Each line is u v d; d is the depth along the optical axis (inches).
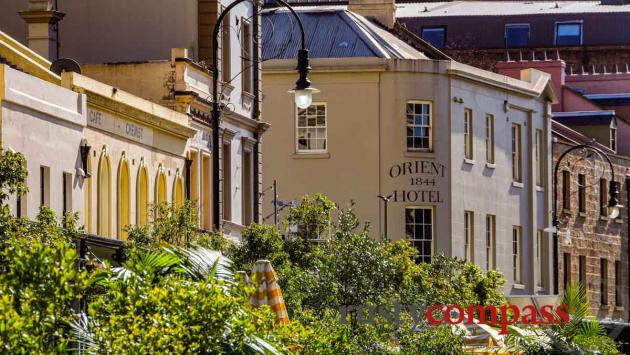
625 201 5157.5
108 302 1176.8
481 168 4269.2
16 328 1014.4
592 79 6117.1
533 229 4544.8
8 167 1545.3
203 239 2209.6
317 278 2288.4
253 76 3353.8
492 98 4328.3
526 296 3727.9
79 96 2224.4
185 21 3021.7
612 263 5073.8
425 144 4094.5
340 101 4067.4
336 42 4148.6
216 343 1177.4
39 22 2650.1
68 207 2192.4
